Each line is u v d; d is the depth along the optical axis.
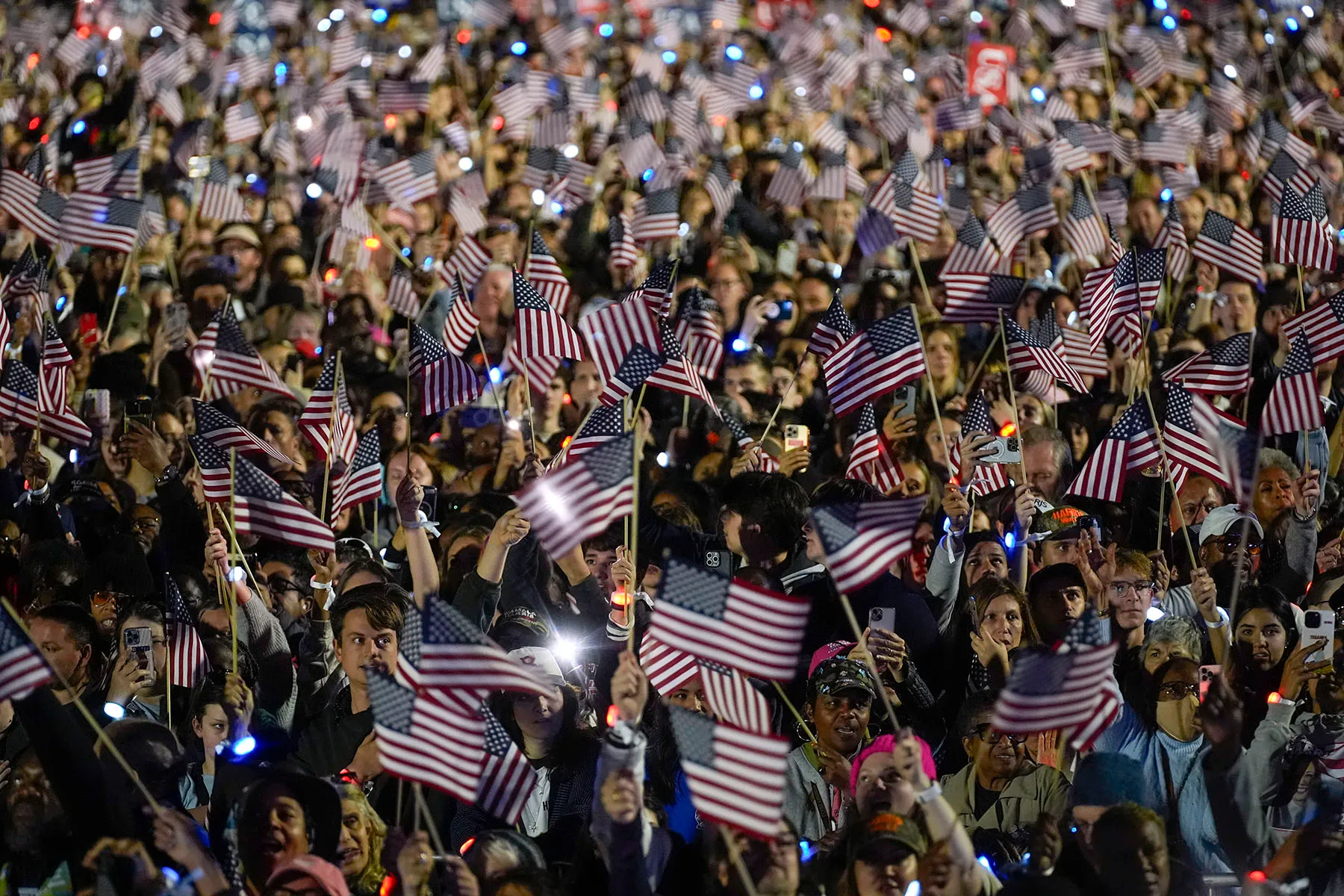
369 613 30.38
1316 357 47.47
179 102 86.25
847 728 28.70
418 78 91.50
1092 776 28.03
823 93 95.00
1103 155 81.88
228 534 39.00
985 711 29.31
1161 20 107.81
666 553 25.08
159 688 31.81
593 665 33.03
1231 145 82.94
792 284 58.16
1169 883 25.08
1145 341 50.09
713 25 108.06
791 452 44.38
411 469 42.44
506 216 67.62
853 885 24.30
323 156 74.88
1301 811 28.84
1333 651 33.03
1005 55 88.06
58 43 98.25
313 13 111.94
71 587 35.69
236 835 24.36
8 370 42.22
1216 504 40.56
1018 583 36.25
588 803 28.84
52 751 24.48
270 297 57.69
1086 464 39.97
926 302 54.31
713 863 25.16
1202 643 34.66
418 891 23.95
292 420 45.88
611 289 62.16
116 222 54.53
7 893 25.95
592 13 112.75
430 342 42.41
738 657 24.80
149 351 55.53
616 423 35.88
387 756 24.86
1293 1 107.44
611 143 85.06
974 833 28.28
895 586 34.31
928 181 74.88
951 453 42.38
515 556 35.34
